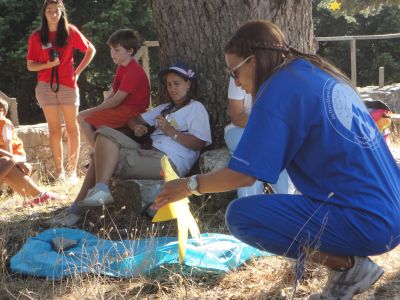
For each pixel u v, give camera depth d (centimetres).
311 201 285
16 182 570
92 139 547
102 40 1392
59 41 659
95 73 1550
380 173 280
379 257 367
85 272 356
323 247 287
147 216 464
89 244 401
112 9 1353
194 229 321
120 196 478
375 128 288
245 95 459
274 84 276
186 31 521
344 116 275
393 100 1191
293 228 288
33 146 729
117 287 343
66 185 644
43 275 365
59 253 384
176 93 490
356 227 276
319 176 281
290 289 329
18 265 374
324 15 2194
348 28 2198
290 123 272
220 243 381
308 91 273
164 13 527
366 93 1150
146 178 477
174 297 326
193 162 494
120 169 466
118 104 541
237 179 276
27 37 1373
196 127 487
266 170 270
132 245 384
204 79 521
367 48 2214
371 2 1830
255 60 287
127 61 550
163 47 539
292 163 285
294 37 518
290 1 511
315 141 275
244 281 345
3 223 480
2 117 586
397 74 2133
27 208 536
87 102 1636
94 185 478
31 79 1520
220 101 520
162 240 405
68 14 1398
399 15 2120
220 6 508
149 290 340
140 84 544
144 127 499
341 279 295
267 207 290
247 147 272
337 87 280
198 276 352
